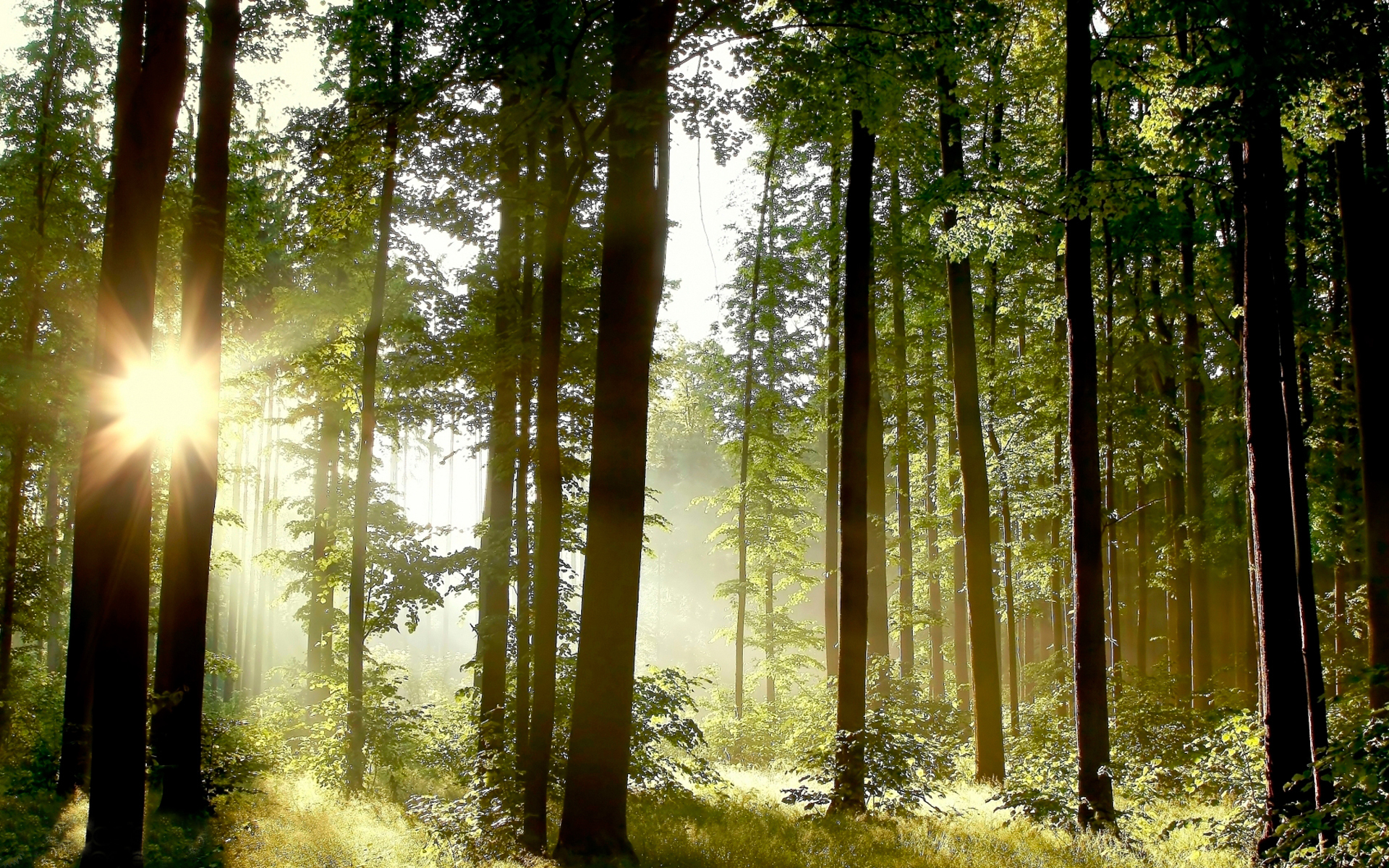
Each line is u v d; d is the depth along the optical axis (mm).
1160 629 33625
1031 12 17125
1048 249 19328
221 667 18609
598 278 16000
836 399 25172
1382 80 11469
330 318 19078
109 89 16062
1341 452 17672
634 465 10438
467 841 10250
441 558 17359
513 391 16234
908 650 26547
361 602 15977
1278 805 9586
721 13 11070
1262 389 9914
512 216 12281
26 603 17172
